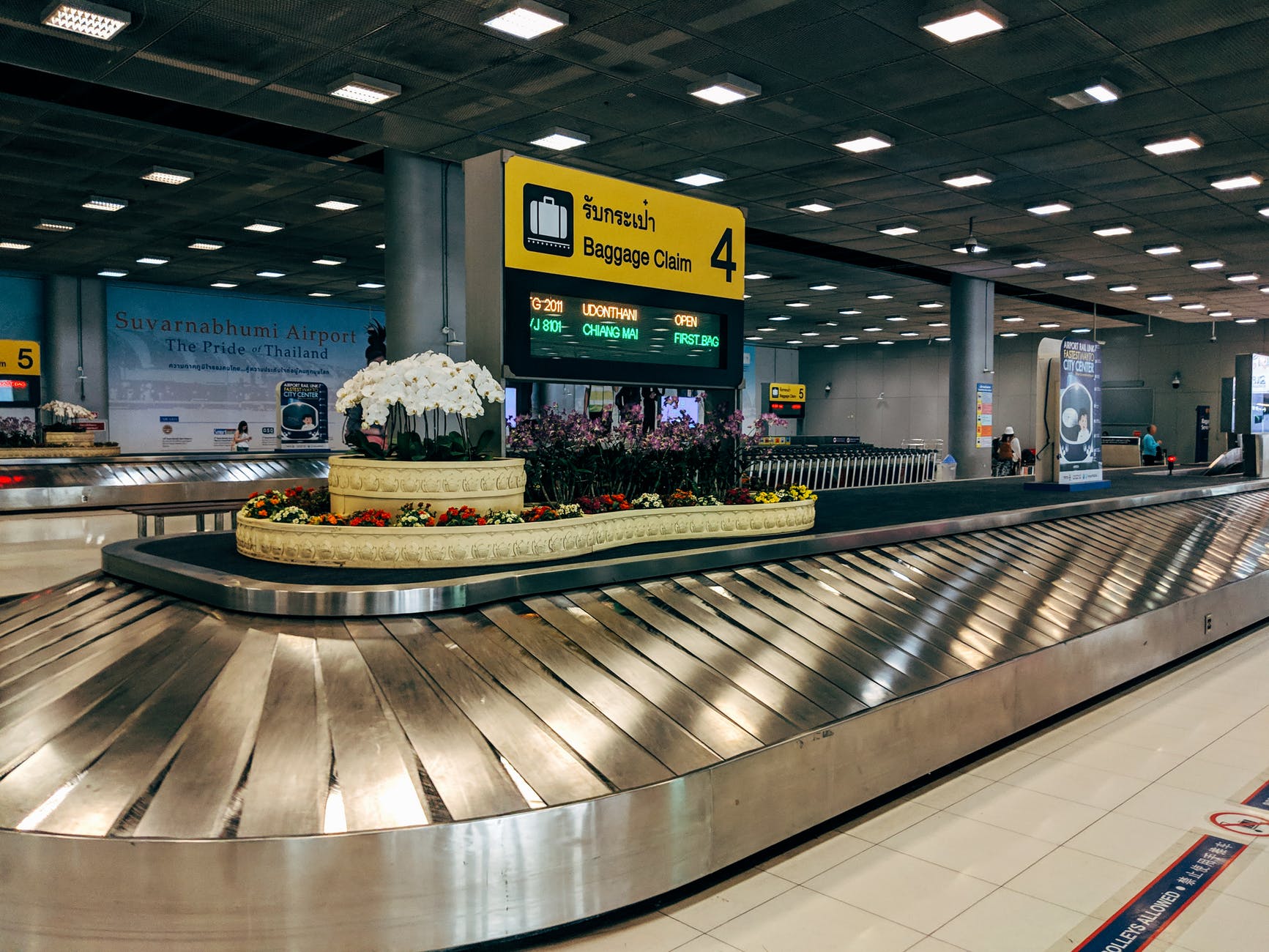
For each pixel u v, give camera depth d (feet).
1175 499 31.01
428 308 33.58
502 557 13.79
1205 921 10.02
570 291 17.51
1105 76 24.56
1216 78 24.62
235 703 9.97
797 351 112.98
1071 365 31.40
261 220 44.21
